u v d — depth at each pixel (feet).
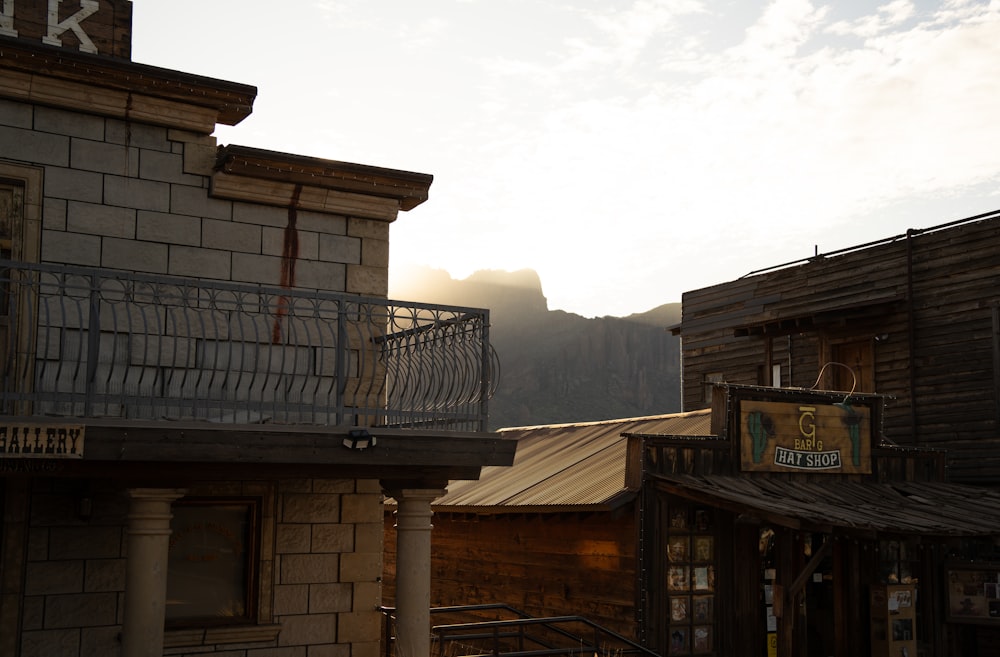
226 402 31.35
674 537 52.60
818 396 59.26
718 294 99.25
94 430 28.66
